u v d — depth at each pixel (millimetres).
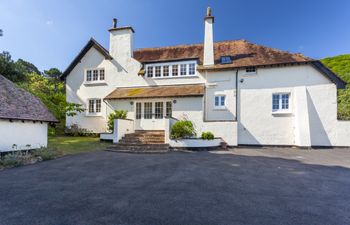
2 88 11453
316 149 14289
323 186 5727
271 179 6422
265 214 3865
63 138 17172
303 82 15367
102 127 18734
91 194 4945
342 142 14711
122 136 14820
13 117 10133
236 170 7621
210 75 17391
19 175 6844
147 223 3451
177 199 4625
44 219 3596
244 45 18984
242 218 3682
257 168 7988
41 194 4938
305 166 8461
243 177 6633
